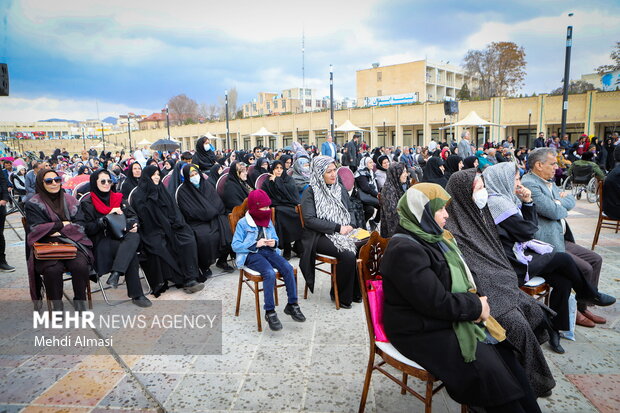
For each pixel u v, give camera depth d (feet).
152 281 14.26
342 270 12.61
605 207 17.46
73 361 9.84
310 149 63.21
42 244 12.04
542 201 11.25
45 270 11.96
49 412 7.88
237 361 9.68
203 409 7.90
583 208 29.01
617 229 20.95
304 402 8.06
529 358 7.61
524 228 9.73
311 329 11.41
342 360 9.66
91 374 9.25
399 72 166.50
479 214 8.90
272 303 11.32
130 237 13.57
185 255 14.47
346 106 142.82
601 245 18.83
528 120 83.25
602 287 13.66
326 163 13.44
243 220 12.04
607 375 8.77
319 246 13.06
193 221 15.89
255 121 131.23
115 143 206.49
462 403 6.34
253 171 22.99
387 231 14.33
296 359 9.74
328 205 13.51
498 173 10.50
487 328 7.06
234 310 12.91
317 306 13.12
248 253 11.87
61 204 13.16
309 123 116.57
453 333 6.43
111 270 12.98
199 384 8.75
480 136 90.12
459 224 8.91
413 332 6.64
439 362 6.32
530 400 6.56
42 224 12.41
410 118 98.07
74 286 12.53
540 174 11.51
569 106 78.23
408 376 8.95
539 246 10.07
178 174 19.35
